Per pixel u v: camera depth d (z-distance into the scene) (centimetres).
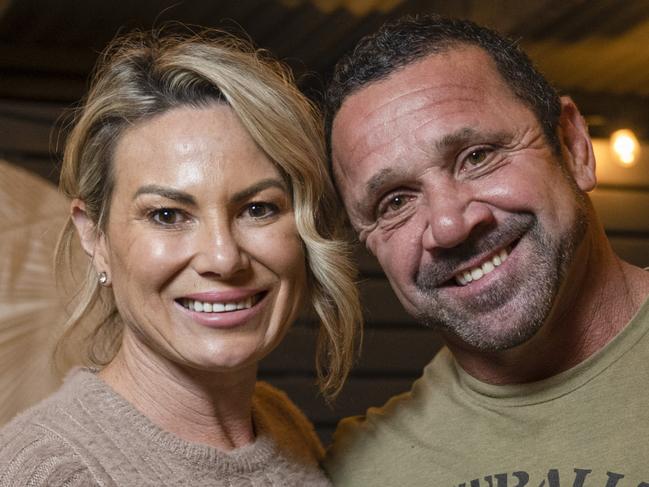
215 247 147
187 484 152
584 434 156
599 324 164
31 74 420
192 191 148
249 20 368
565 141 171
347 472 176
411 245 164
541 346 162
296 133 157
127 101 151
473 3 355
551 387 161
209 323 151
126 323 157
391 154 161
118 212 152
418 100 161
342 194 174
